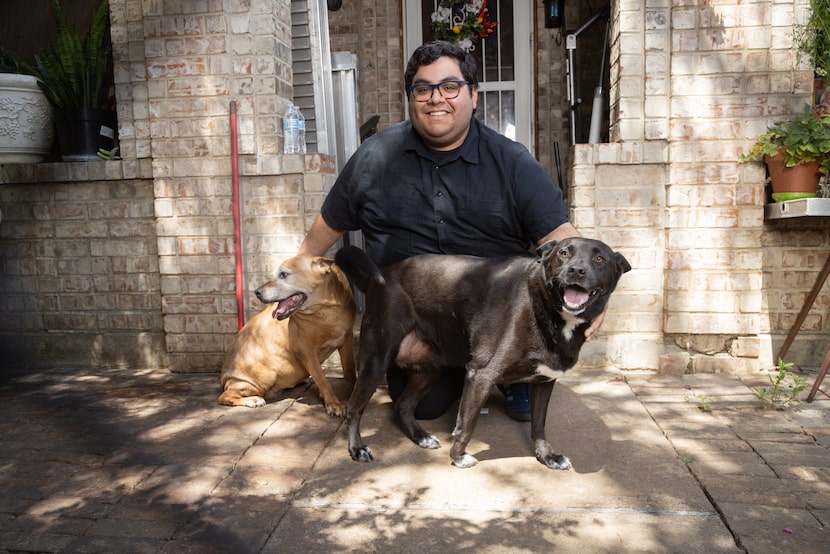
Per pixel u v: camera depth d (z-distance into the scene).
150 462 2.68
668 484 2.42
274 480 2.52
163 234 4.05
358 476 2.55
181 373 4.12
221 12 3.84
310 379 3.91
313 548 2.05
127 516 2.25
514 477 2.51
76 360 4.32
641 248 3.84
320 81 4.45
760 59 3.62
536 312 2.36
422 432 2.89
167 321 4.11
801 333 3.83
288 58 4.13
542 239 2.93
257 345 3.41
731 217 3.71
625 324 3.88
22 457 2.75
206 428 3.08
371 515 2.25
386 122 7.21
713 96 3.66
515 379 2.55
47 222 4.27
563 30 6.81
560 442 2.84
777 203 3.58
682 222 3.75
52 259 4.29
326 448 2.84
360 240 5.04
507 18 7.00
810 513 2.17
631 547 2.02
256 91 3.92
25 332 4.35
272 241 4.00
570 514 2.22
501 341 2.44
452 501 2.34
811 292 3.64
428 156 2.93
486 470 2.58
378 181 3.01
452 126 2.78
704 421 3.04
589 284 2.16
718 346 3.83
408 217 3.01
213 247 4.02
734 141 3.67
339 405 3.25
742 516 2.16
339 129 4.91
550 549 2.02
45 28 4.86
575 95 5.67
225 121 3.92
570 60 5.08
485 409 3.29
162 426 3.11
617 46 3.80
